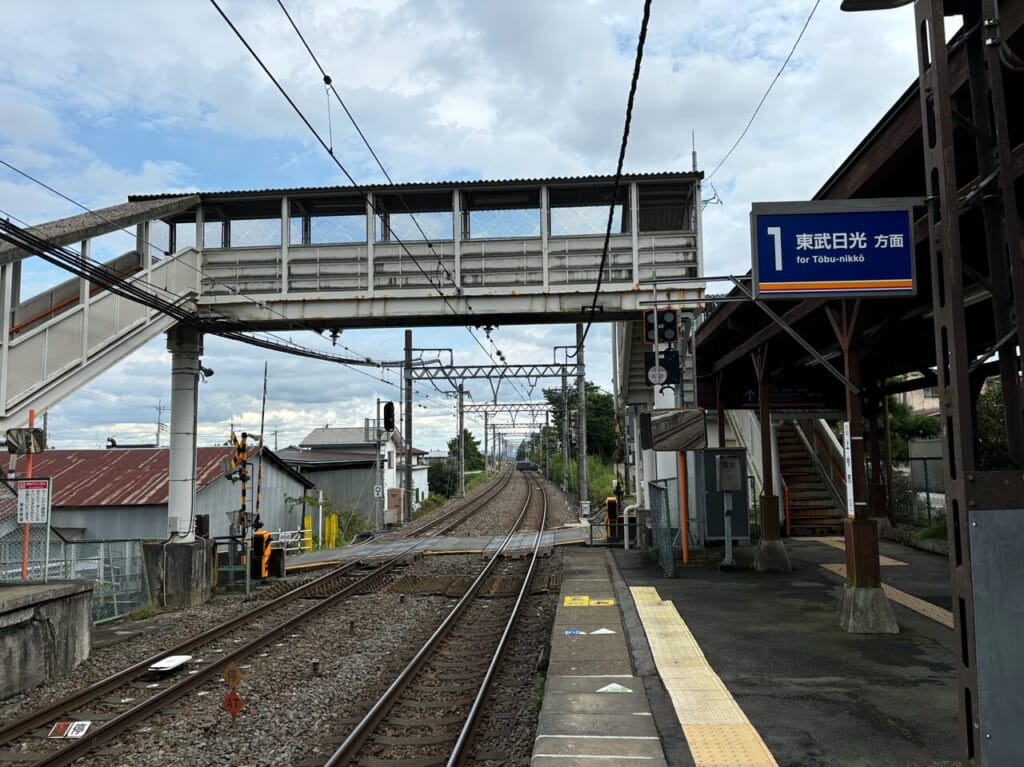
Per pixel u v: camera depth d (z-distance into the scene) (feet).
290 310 55.98
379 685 28.96
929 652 25.68
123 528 82.28
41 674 32.22
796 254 23.76
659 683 22.86
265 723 24.91
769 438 45.14
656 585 41.06
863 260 23.68
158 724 25.46
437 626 40.47
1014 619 10.95
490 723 23.89
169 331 55.06
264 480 101.86
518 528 98.58
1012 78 19.03
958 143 21.45
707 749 17.33
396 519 127.65
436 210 57.47
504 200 57.11
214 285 56.54
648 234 55.26
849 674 23.25
